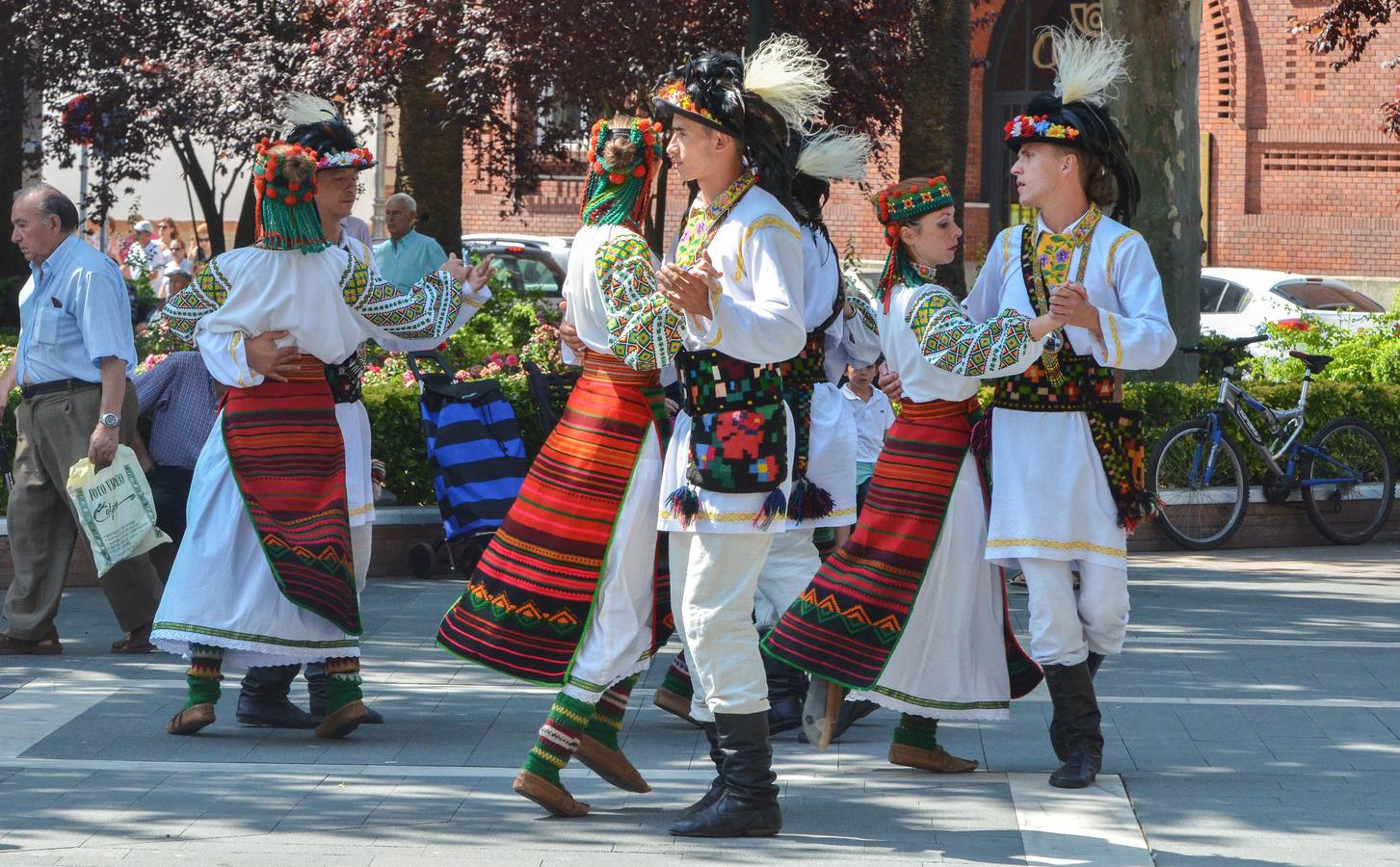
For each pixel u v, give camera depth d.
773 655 7.78
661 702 8.89
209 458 8.59
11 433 13.48
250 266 8.36
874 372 11.09
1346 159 39.28
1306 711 9.48
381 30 21.91
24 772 8.02
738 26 21.39
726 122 6.88
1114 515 7.62
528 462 14.43
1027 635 11.51
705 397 6.83
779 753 8.57
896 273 7.73
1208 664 10.82
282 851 6.80
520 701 9.70
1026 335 7.18
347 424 8.91
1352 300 30.91
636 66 21.77
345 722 8.63
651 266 6.95
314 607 8.41
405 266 18.17
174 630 8.47
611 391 7.07
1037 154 7.72
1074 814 7.34
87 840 6.93
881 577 7.66
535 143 26.78
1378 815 7.39
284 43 23.75
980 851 6.86
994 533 7.62
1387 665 10.82
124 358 10.45
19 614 10.80
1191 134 17.92
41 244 10.52
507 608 7.07
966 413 7.75
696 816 7.05
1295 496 16.97
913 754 8.10
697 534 6.86
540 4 20.78
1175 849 6.91
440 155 25.28
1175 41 17.70
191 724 8.68
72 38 23.94
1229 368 16.62
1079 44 7.80
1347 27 21.66
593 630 7.09
